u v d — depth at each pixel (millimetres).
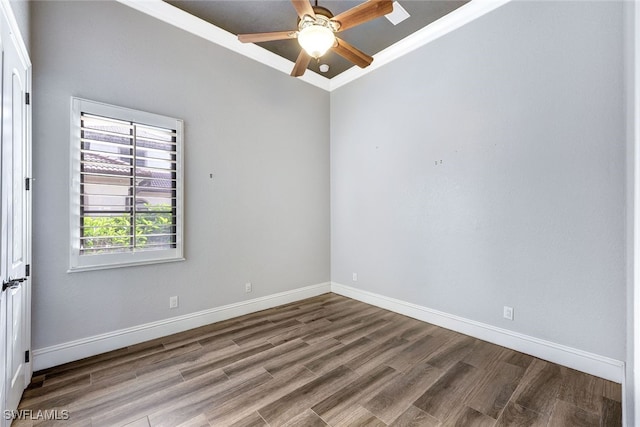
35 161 2201
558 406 1835
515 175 2562
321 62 3865
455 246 2994
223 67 3279
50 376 2141
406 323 3213
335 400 1896
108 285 2545
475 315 2844
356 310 3645
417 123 3330
